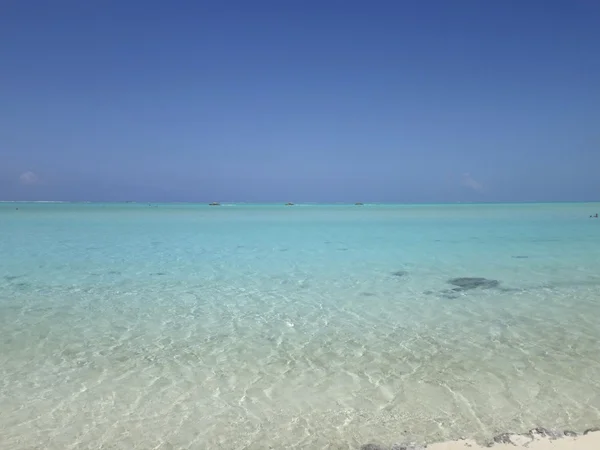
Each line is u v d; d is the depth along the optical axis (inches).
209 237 962.7
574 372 248.5
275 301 405.4
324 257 665.0
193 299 411.8
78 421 200.5
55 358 271.0
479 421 199.6
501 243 835.4
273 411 210.4
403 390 230.2
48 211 2415.1
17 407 212.1
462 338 305.6
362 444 183.9
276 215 2106.3
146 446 182.9
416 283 479.8
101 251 724.0
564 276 508.1
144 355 276.8
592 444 180.2
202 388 233.3
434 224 1379.2
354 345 294.2
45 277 509.0
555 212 2319.1
